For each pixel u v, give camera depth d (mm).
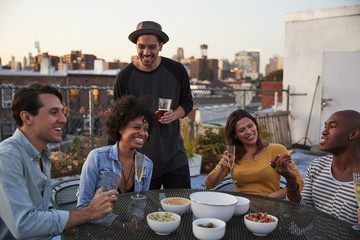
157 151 2877
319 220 1798
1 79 21562
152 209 1899
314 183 2215
